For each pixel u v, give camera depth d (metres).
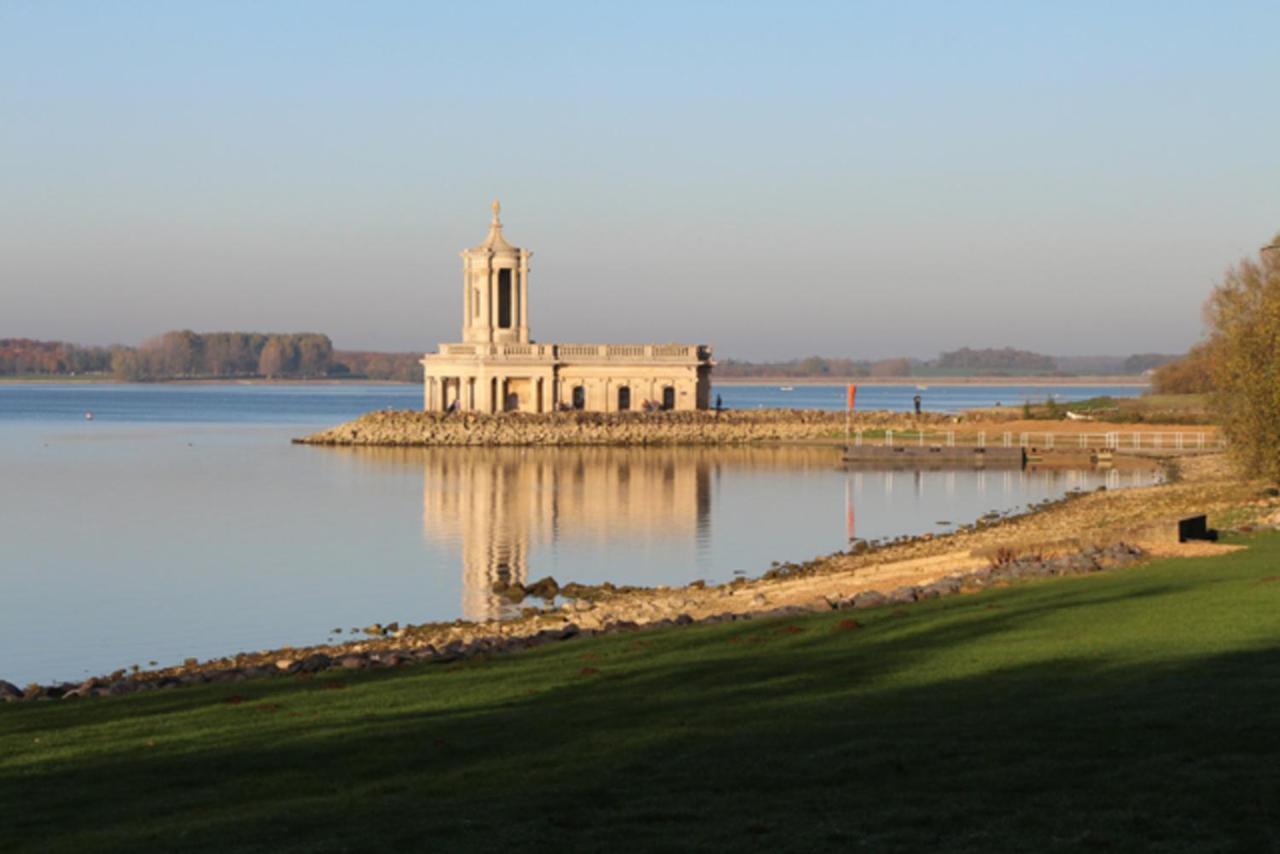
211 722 37.06
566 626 57.03
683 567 94.25
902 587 60.50
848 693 36.91
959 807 26.73
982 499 137.75
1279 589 48.31
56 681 60.81
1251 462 97.62
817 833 25.62
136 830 27.16
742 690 38.25
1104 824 25.44
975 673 38.41
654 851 25.00
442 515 126.38
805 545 105.12
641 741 32.72
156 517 126.06
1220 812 25.70
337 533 113.69
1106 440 190.25
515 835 26.02
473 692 39.94
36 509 133.25
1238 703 32.81
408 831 26.39
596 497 141.50
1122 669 37.38
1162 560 59.62
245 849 25.70
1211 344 173.12
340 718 36.91
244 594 84.06
